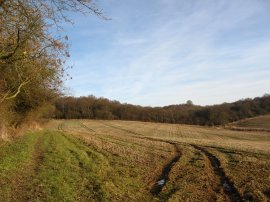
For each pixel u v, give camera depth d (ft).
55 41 47.88
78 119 426.10
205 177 60.23
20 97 117.08
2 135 101.40
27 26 42.45
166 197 45.85
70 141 127.75
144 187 52.03
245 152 100.78
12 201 40.50
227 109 431.43
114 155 87.45
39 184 48.88
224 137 231.91
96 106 439.22
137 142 134.21
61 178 53.62
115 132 254.47
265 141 190.80
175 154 96.07
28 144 97.81
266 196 46.01
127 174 61.00
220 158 85.35
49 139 126.41
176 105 499.92
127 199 44.19
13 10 41.57
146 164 73.72
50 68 63.57
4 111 91.81
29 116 148.56
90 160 75.66
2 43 44.62
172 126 363.97
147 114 442.09
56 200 41.22
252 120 399.44
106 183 51.08
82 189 47.83
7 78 64.54
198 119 423.64
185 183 54.54
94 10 39.11
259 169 67.56
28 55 47.50
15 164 62.39
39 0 40.86
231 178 58.44
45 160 71.26
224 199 45.55
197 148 114.52
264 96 455.63
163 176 61.00
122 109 446.19
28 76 62.44
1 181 49.42
